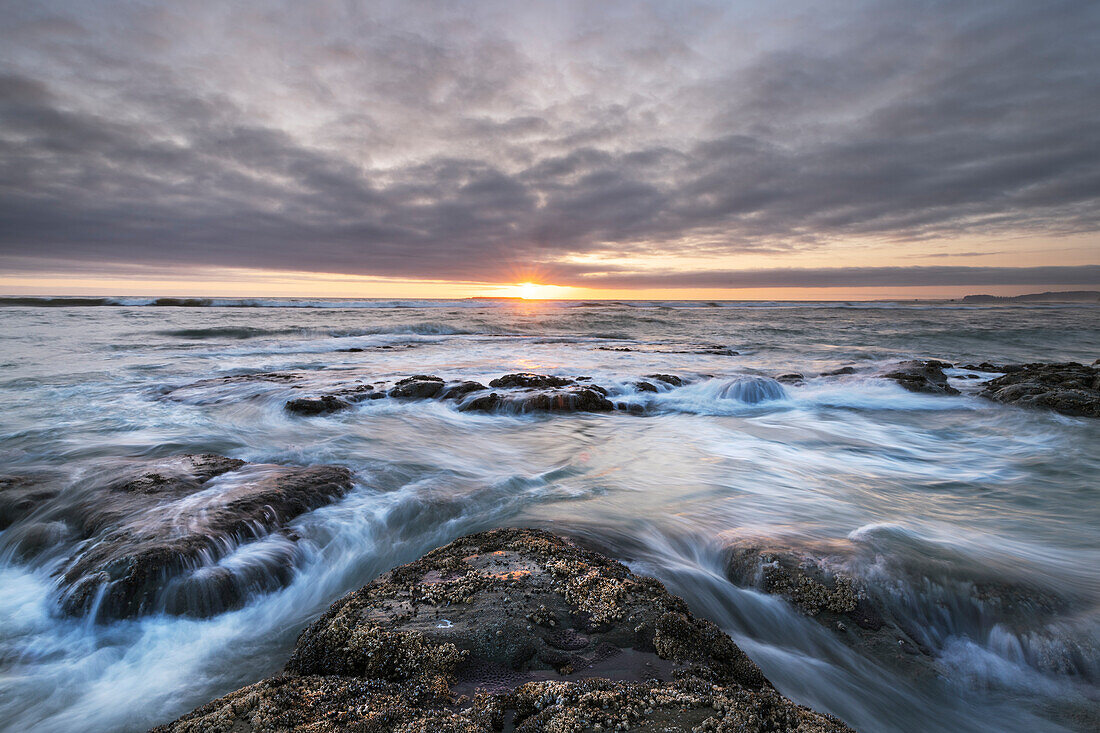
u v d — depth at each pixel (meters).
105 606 4.48
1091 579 5.15
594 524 6.47
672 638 3.22
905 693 3.98
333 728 2.32
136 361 21.11
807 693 3.93
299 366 21.05
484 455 9.96
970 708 3.87
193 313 46.75
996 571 5.07
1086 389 14.25
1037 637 4.27
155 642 4.29
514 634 3.14
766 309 81.69
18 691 3.75
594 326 45.25
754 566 5.21
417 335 35.44
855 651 4.32
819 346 32.16
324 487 7.12
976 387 16.97
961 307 98.44
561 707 2.41
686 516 6.70
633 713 2.38
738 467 9.11
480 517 6.77
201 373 18.61
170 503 6.20
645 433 11.81
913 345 32.81
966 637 4.44
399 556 5.87
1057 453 9.98
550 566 4.07
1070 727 3.67
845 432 11.94
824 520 6.53
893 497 7.59
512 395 14.09
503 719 2.43
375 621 3.31
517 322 46.84
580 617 3.40
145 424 11.36
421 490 7.74
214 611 4.70
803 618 4.64
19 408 12.70
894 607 4.66
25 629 4.39
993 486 8.15
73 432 10.54
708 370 20.75
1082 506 7.26
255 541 5.68
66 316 40.34
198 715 2.55
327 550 5.88
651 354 26.09
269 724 2.37
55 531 5.81
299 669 3.17
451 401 14.24
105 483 6.96
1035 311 79.25
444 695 2.65
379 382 16.75
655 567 5.39
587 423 12.67
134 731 3.41
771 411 14.13
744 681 3.08
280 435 10.95
